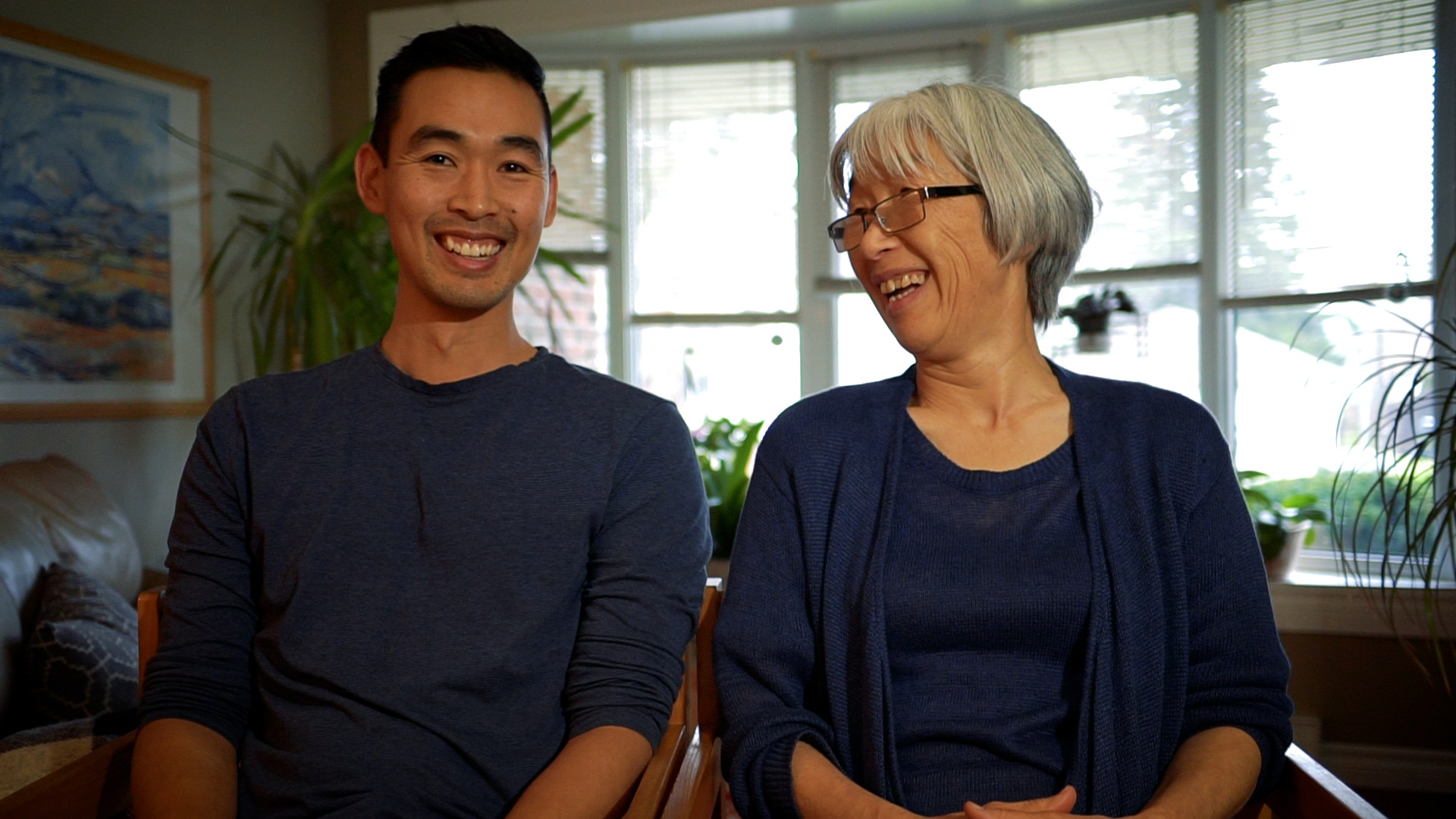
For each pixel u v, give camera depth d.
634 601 1.14
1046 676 1.10
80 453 2.72
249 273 3.23
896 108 1.16
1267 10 2.97
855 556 1.15
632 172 3.67
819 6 3.18
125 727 1.43
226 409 1.22
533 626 1.11
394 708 1.06
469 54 1.19
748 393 3.66
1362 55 2.84
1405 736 2.64
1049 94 3.28
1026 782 1.05
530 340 3.69
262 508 1.15
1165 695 1.09
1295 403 2.99
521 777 1.08
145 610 1.24
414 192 1.17
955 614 1.09
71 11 2.69
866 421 1.22
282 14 3.32
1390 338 2.82
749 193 3.60
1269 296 2.98
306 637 1.10
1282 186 2.97
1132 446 1.14
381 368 1.21
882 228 1.15
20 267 2.55
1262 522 2.76
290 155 3.34
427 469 1.15
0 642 1.87
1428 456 2.69
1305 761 1.05
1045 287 1.20
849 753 1.12
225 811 1.02
